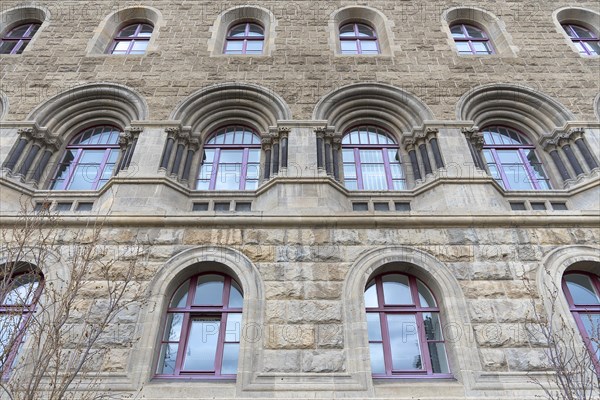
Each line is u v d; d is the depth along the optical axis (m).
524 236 9.83
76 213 10.01
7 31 16.02
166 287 8.95
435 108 12.73
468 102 13.01
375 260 9.36
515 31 15.50
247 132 13.04
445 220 9.93
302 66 13.86
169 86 13.20
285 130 11.98
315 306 8.73
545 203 11.17
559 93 13.30
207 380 8.10
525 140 13.16
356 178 12.02
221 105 13.05
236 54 14.67
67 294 7.21
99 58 14.07
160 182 10.73
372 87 13.17
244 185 11.84
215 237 9.73
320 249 9.55
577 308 9.12
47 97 12.88
